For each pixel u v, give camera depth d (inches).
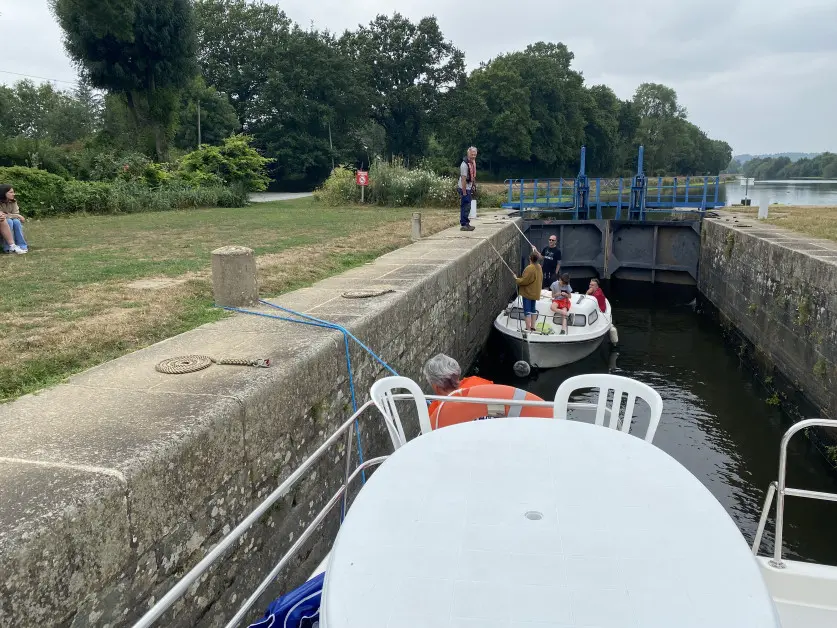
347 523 77.9
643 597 64.9
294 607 93.4
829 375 341.4
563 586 66.4
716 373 487.8
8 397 145.8
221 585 135.3
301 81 1953.7
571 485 85.7
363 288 291.6
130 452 113.2
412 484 86.5
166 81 1473.9
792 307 411.2
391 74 2305.6
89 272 319.3
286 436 164.6
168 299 256.2
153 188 953.5
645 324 662.5
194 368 164.9
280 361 171.8
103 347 189.3
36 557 87.6
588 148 3270.2
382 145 2469.2
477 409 180.7
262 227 589.6
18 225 397.1
